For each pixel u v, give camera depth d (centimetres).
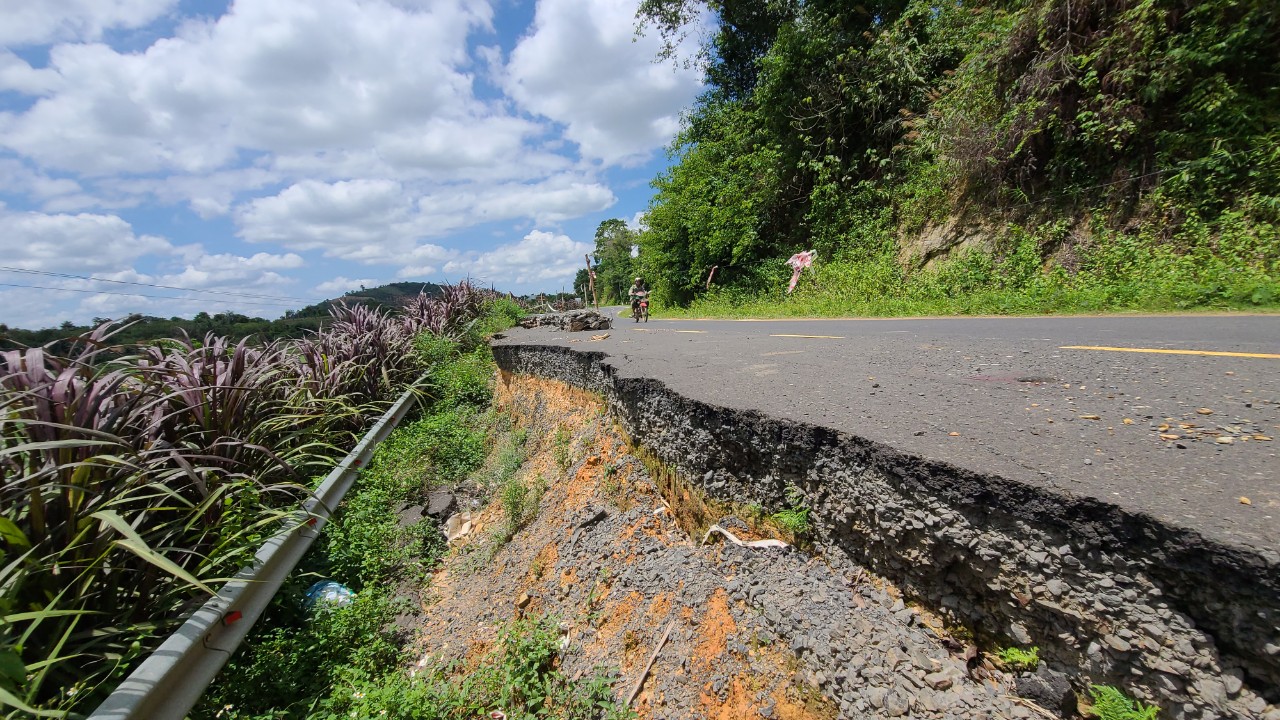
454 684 398
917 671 211
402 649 466
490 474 752
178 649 290
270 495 464
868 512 262
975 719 190
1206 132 870
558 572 448
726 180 2219
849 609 249
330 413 675
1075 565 190
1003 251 1162
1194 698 160
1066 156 1081
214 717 346
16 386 323
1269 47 829
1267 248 764
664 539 401
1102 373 378
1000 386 369
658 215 2511
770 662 257
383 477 692
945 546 229
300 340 805
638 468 473
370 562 543
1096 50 973
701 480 377
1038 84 1050
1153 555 175
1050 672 193
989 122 1224
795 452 310
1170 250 860
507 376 996
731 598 297
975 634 219
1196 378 342
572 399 691
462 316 1570
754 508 334
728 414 354
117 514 289
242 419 484
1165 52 897
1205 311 708
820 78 1761
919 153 1498
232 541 383
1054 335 584
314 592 489
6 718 237
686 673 295
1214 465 216
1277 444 233
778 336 793
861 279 1456
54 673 278
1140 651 172
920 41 1627
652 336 912
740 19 2189
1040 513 201
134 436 365
